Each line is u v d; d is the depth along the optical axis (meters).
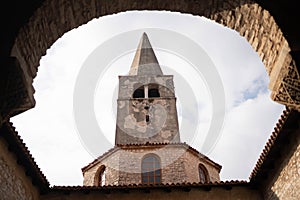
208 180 21.61
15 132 10.56
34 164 12.09
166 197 13.90
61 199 13.65
